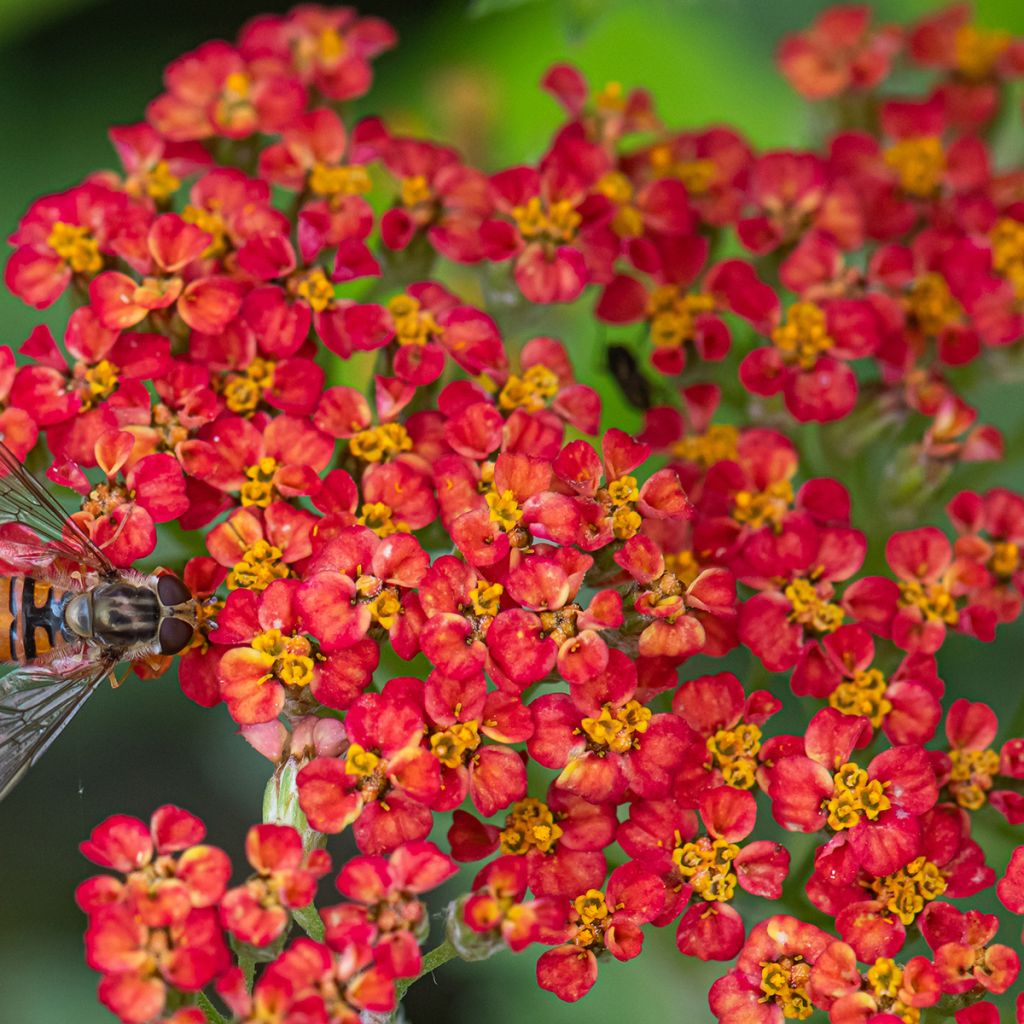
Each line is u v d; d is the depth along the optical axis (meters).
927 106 0.17
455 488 0.16
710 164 0.17
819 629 0.16
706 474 0.17
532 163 0.18
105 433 0.16
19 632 0.16
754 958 0.16
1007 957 0.16
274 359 0.16
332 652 0.16
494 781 0.16
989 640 0.16
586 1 0.17
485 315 0.16
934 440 0.17
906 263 0.17
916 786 0.16
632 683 0.16
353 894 0.16
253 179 0.17
